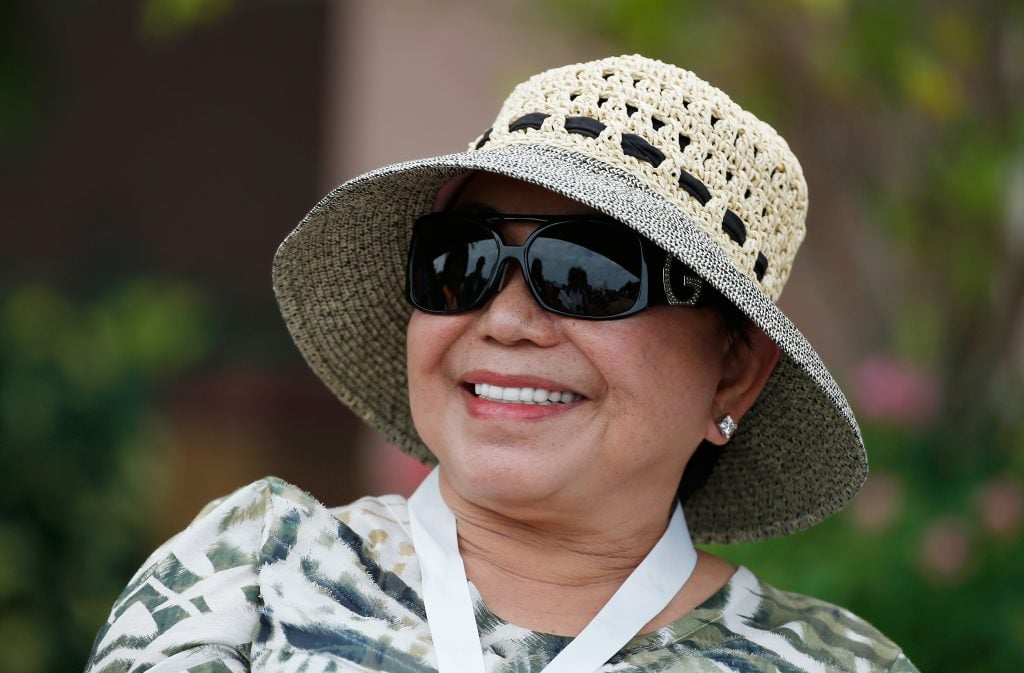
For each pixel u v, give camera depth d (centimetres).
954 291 1792
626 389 800
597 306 790
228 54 2667
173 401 2617
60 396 1850
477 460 802
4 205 2681
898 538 1489
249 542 813
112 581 1884
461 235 812
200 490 2592
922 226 1819
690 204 818
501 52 2316
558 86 855
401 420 985
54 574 1823
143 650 776
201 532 816
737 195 844
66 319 2033
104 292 2452
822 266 1933
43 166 2678
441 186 872
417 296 828
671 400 820
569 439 804
